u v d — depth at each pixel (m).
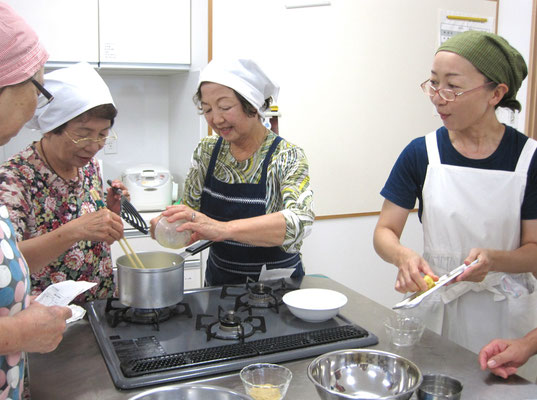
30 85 0.88
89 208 1.59
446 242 1.62
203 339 1.20
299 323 1.32
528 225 1.53
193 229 1.33
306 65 2.86
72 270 1.52
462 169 1.56
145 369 1.05
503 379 1.06
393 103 3.12
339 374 1.03
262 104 1.55
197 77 2.66
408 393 0.86
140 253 1.45
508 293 1.55
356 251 3.18
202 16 2.61
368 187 3.14
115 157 3.12
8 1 2.40
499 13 3.38
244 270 1.68
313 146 2.96
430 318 1.64
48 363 1.11
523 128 3.31
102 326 1.28
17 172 1.40
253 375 1.01
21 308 0.89
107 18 2.59
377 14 2.98
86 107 1.34
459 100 1.38
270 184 1.61
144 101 3.14
